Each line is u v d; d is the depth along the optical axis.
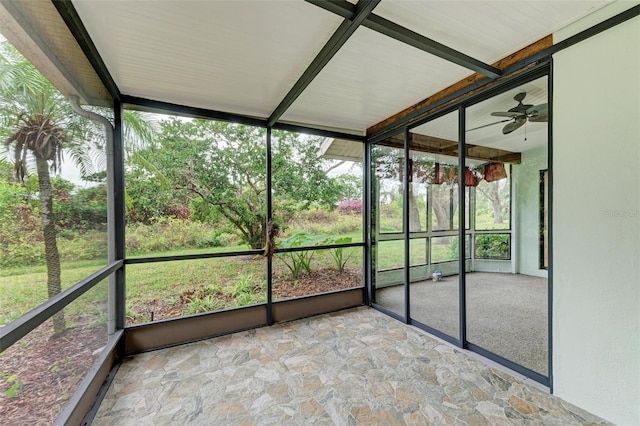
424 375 2.24
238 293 3.46
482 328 2.85
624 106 1.62
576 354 1.84
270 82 2.62
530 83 2.22
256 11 1.69
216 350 2.71
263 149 3.94
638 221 1.57
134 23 1.77
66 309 1.71
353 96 3.03
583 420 1.70
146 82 2.55
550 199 1.98
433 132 3.16
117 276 2.64
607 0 1.63
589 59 1.76
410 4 1.65
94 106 2.20
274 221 3.61
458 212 2.87
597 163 1.73
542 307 2.47
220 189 3.67
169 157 3.38
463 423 1.70
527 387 2.06
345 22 1.69
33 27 1.43
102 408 1.87
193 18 1.74
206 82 2.60
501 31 1.93
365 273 4.20
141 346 2.71
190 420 1.76
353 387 2.08
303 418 1.77
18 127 1.35
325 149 4.29
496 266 2.84
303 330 3.19
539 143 2.42
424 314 3.36
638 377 1.57
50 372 1.53
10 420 1.25
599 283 1.73
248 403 1.92
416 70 2.48
